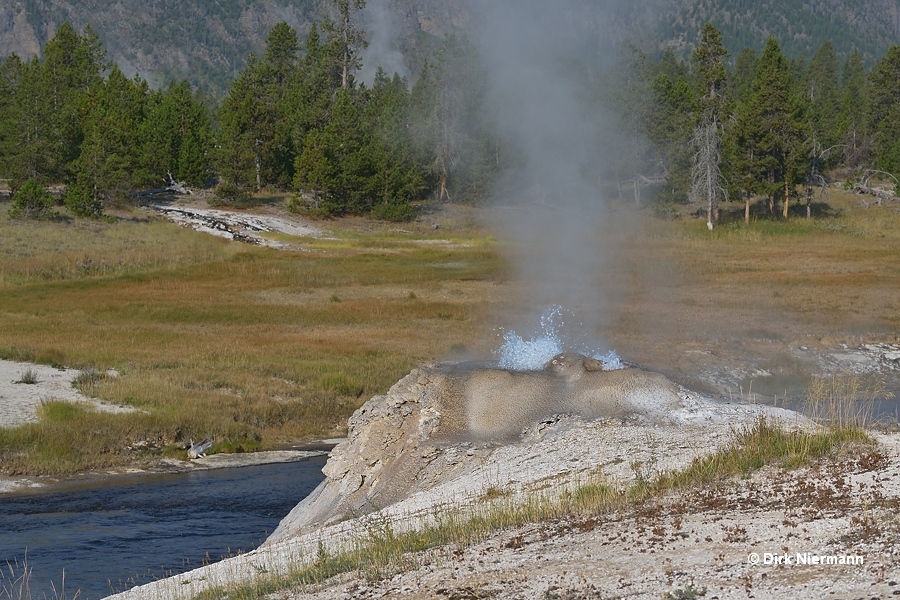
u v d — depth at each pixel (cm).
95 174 8444
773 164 9106
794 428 1434
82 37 12350
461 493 1405
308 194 9550
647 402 1686
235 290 5869
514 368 1930
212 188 10525
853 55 16800
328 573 1084
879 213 9694
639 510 1142
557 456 1488
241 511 2067
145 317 4825
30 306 5100
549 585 903
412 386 1772
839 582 798
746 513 1059
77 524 1948
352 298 5534
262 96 11700
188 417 2809
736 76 13762
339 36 12500
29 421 2738
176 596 1142
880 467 1173
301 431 2916
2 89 10119
